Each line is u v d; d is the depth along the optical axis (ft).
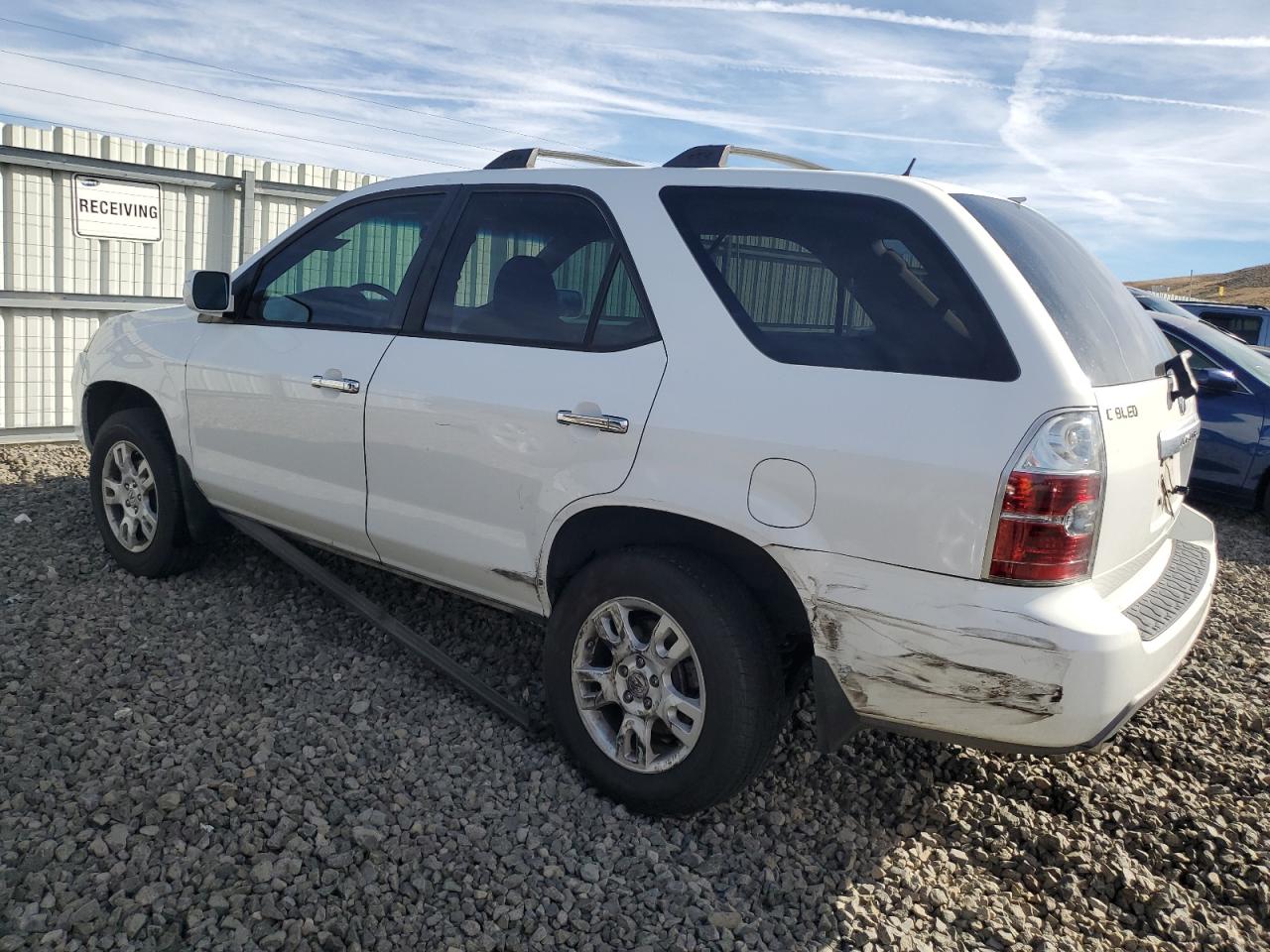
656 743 9.89
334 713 11.50
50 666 11.95
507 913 8.39
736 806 10.28
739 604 9.14
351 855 8.87
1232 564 21.76
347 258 12.75
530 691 12.53
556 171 11.07
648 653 9.64
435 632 14.03
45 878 8.16
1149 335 10.46
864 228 9.02
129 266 26.07
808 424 8.61
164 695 11.55
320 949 7.82
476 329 11.09
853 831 10.08
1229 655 15.65
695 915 8.58
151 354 14.71
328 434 12.16
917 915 8.91
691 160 10.46
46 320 25.04
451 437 10.84
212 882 8.34
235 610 14.12
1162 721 12.84
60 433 25.67
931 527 8.07
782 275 9.25
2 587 14.29
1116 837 10.33
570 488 9.89
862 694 8.63
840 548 8.46
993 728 8.18
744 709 9.02
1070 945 8.66
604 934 8.31
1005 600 7.91
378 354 11.75
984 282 8.38
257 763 10.19
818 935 8.53
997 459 7.85
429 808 9.75
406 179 12.51
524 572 10.51
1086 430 7.89
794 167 11.61
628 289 9.98
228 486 13.64
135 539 15.15
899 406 8.30
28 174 24.07
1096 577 8.26
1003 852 9.88
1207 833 10.30
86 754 10.07
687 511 9.11
